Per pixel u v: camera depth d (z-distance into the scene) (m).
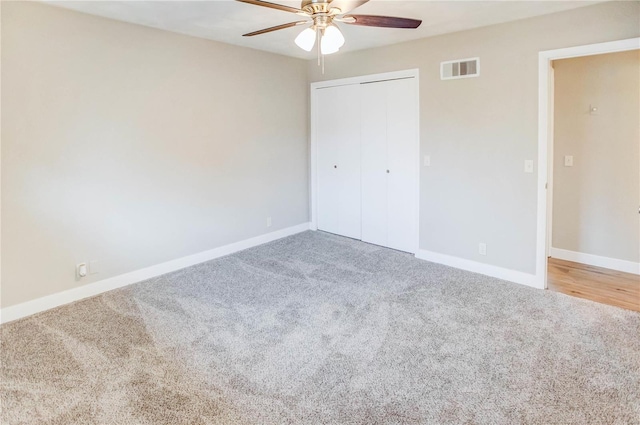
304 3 2.12
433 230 4.20
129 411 1.97
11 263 2.94
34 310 3.08
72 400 2.05
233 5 2.96
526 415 1.92
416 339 2.64
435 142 4.06
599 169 3.93
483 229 3.82
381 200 4.71
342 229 5.23
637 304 3.16
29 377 2.25
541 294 3.37
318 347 2.56
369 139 4.73
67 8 3.03
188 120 3.98
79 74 3.17
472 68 3.68
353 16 2.27
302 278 3.78
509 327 2.79
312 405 2.01
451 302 3.21
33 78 2.93
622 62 3.68
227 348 2.55
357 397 2.07
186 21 3.39
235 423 1.89
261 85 4.68
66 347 2.57
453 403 2.02
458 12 3.16
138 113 3.57
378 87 4.54
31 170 2.98
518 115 3.46
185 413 1.96
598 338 2.62
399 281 3.69
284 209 5.19
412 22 2.37
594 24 3.00
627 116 3.71
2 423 1.89
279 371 2.30
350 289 3.51
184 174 4.01
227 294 3.42
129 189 3.59
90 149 3.29
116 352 2.51
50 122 3.04
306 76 5.26
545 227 3.44
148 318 2.98
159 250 3.88
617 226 3.89
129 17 3.27
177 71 3.83
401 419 1.91
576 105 3.99
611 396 2.04
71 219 3.23
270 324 2.87
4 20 2.77
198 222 4.20
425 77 4.05
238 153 4.52
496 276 3.77
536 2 2.94
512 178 3.56
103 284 3.48
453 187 3.98
